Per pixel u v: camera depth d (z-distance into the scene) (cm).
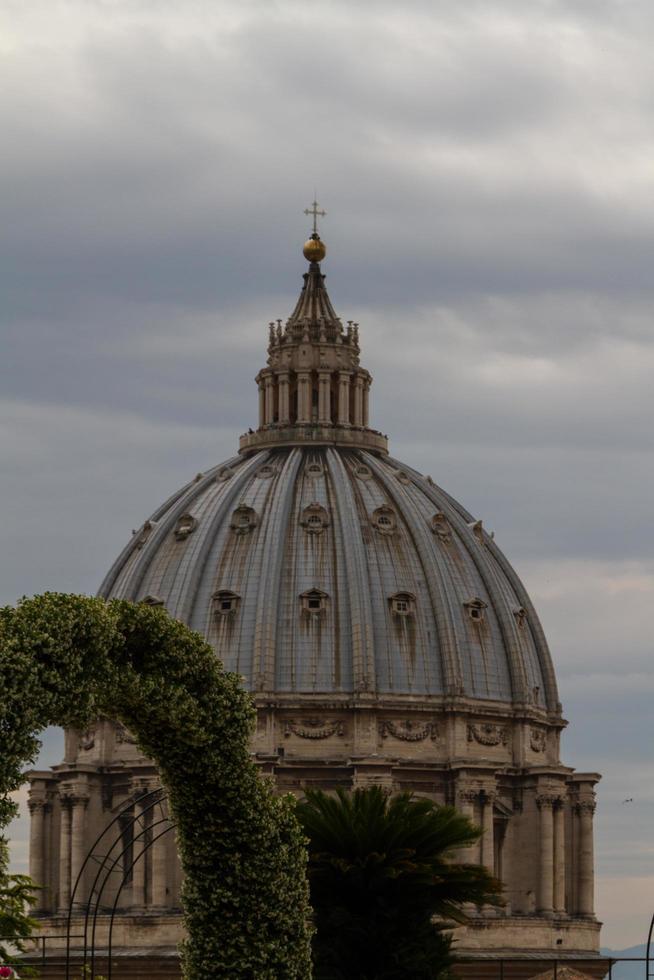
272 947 14512
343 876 17112
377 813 17350
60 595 13638
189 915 14650
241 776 14475
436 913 17825
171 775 14512
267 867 14588
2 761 12838
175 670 14112
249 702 14538
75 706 13325
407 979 17138
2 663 12962
